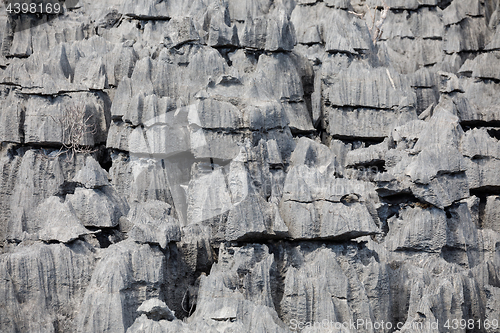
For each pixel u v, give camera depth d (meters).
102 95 32.12
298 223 21.38
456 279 22.44
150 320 17.98
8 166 29.62
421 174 24.08
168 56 31.41
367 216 21.33
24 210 25.09
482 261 25.58
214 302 19.69
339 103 32.69
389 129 32.41
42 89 30.06
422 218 24.28
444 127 28.02
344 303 20.58
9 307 19.95
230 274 20.86
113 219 23.84
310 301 20.42
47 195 28.58
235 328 18.36
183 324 18.34
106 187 24.66
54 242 21.70
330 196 21.53
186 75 30.58
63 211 22.08
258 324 18.77
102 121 31.59
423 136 27.69
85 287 21.17
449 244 24.86
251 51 32.91
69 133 29.45
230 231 21.06
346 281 20.70
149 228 21.84
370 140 33.06
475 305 22.98
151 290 20.89
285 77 32.25
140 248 21.20
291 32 32.88
